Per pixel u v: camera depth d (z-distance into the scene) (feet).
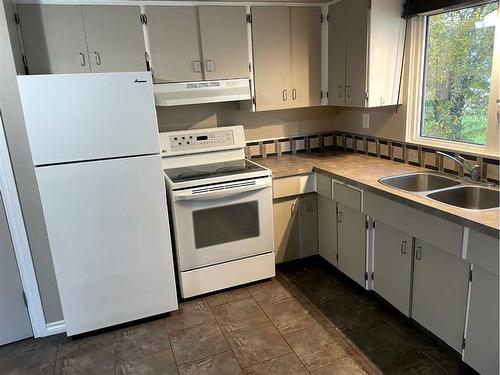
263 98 9.87
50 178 6.89
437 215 6.06
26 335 7.93
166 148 9.72
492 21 7.07
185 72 9.00
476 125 7.70
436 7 7.73
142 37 8.52
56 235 7.18
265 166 9.87
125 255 7.73
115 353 7.38
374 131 10.30
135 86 7.05
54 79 6.55
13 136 6.99
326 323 7.90
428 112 8.86
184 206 8.32
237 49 9.32
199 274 8.84
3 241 7.36
